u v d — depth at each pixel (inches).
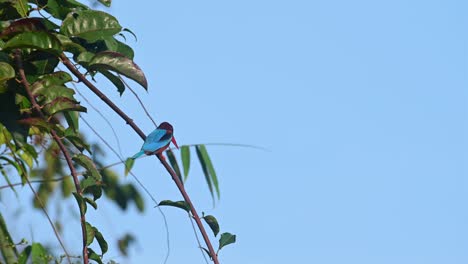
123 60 422.9
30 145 444.8
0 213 429.7
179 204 420.5
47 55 424.5
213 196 435.8
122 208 466.3
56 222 443.2
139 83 426.6
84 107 416.8
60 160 474.9
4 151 472.1
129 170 426.9
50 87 418.6
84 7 451.5
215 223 422.9
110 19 440.5
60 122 445.4
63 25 433.1
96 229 403.5
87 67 422.3
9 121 418.9
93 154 466.3
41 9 442.3
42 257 413.1
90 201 406.6
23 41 406.3
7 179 467.8
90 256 402.6
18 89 419.5
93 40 436.1
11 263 422.0
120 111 430.6
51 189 470.6
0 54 416.8
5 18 434.9
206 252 417.7
